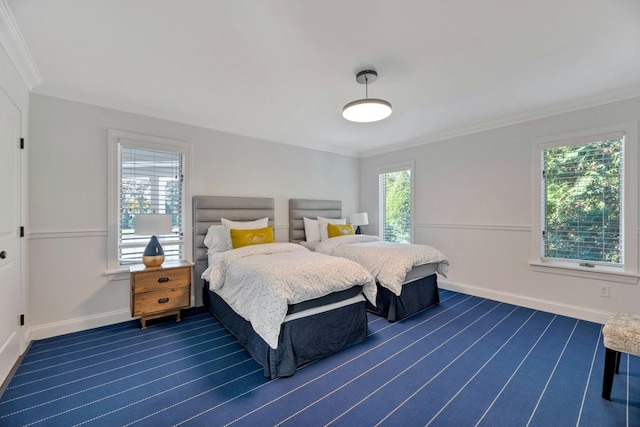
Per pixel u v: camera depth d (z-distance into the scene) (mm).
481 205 3926
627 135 2828
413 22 1806
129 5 1640
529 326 2934
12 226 2160
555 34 1927
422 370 2150
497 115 3520
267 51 2125
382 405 1767
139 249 3240
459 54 2172
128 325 2996
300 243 4363
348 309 2541
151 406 1744
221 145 3855
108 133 3014
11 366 2117
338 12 1709
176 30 1873
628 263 2832
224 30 1875
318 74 2473
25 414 1662
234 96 2928
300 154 4750
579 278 3133
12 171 2154
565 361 2260
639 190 2770
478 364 2229
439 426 1597
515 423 1619
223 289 2762
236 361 2283
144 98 2965
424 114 3484
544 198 3422
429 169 4535
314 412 1702
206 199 3600
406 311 3225
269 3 1629
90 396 1833
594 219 3080
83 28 1845
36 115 2631
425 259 3375
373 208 5418
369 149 5340
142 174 3271
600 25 1829
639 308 2781
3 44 1894
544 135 3361
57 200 2740
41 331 2654
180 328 2924
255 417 1657
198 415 1671
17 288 2264
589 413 1690
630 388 1914
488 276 3865
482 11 1707
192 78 2535
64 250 2779
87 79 2543
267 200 4203
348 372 2129
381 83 2646
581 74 2484
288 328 2148
